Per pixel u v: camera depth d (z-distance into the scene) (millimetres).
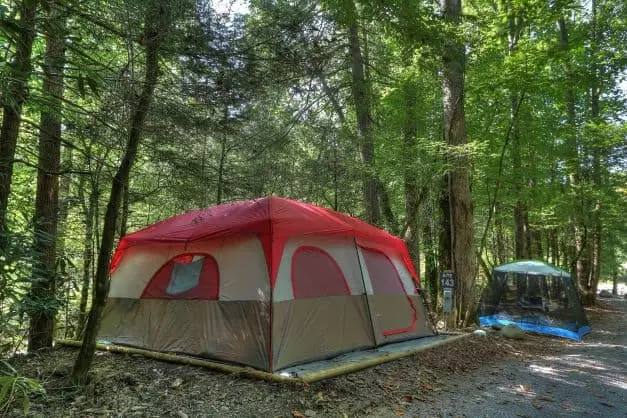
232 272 5973
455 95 10070
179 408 4078
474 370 6324
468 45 9195
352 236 7082
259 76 5469
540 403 4953
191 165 4988
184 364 5535
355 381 5098
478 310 11383
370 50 13156
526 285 10984
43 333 6324
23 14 3502
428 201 12227
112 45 5113
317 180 12039
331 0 6348
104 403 4086
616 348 8703
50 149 6406
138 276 6863
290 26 5977
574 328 10023
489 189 12922
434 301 14070
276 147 10352
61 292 5562
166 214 9547
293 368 5285
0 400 2416
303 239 6254
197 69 4840
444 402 4793
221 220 6348
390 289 7512
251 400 4363
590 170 17297
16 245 3441
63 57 4062
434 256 14023
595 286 19391
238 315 5688
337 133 12477
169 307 6309
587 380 6090
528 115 13070
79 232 9555
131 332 6527
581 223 16906
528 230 17969
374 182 12234
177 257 6574
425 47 6973
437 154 9703
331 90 12523
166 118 4520
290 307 5711
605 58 15289
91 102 5090
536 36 15867
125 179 4348
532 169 13883
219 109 5125
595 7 16906
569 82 10133
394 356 6117
